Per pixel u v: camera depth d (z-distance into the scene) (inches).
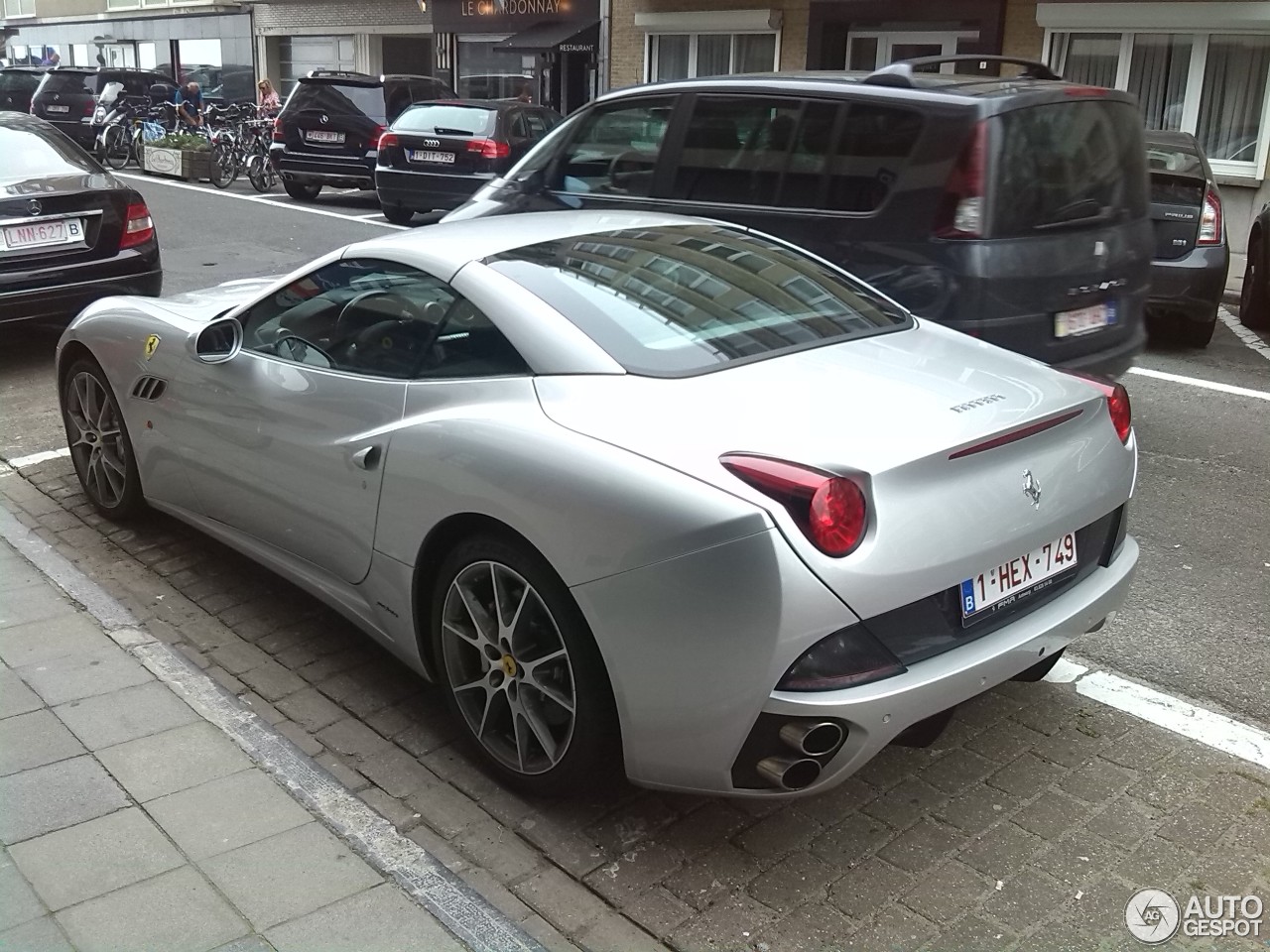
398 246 142.8
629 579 105.6
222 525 166.6
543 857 115.5
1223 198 540.1
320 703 144.0
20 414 257.4
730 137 225.9
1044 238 202.1
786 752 103.7
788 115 216.1
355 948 99.5
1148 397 296.7
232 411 155.6
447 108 561.9
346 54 1119.6
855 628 103.0
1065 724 140.8
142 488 184.1
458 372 128.4
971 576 110.4
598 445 110.8
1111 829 120.4
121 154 874.8
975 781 128.5
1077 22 566.3
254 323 157.5
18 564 176.6
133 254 293.9
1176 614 173.3
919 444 108.3
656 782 111.1
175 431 168.7
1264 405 290.5
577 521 108.9
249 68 1222.3
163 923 101.6
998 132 193.2
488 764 128.1
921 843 117.9
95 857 110.0
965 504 109.9
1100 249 212.5
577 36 805.2
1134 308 225.6
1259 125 528.4
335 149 638.5
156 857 110.3
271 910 103.7
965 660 108.6
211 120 925.2
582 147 254.7
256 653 155.9
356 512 135.6
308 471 142.7
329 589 146.3
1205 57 542.0
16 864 108.7
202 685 143.3
